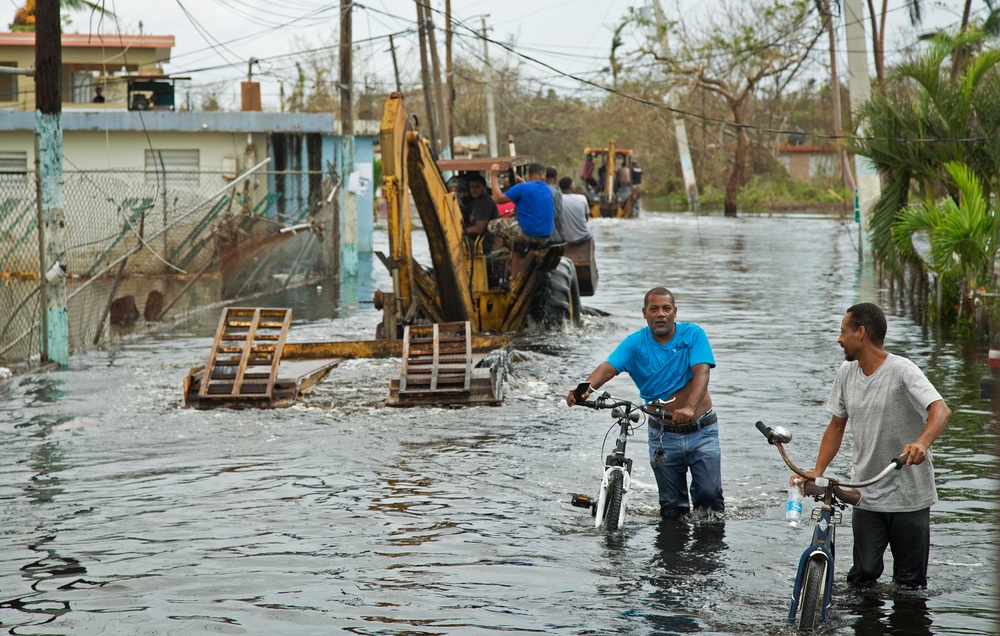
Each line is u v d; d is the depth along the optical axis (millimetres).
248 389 15578
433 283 22406
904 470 7617
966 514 9875
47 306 18609
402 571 8430
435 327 16688
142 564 8625
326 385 16938
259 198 38406
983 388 15141
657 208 94375
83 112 37500
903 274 28094
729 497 10594
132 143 38219
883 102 26422
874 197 37031
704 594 7895
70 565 8602
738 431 13469
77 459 12266
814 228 65062
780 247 49938
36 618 7449
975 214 22188
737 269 39000
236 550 8977
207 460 12211
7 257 27875
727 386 16656
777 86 72062
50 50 18500
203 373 16078
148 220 31422
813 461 11938
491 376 15820
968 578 8148
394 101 19672
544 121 113188
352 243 34969
